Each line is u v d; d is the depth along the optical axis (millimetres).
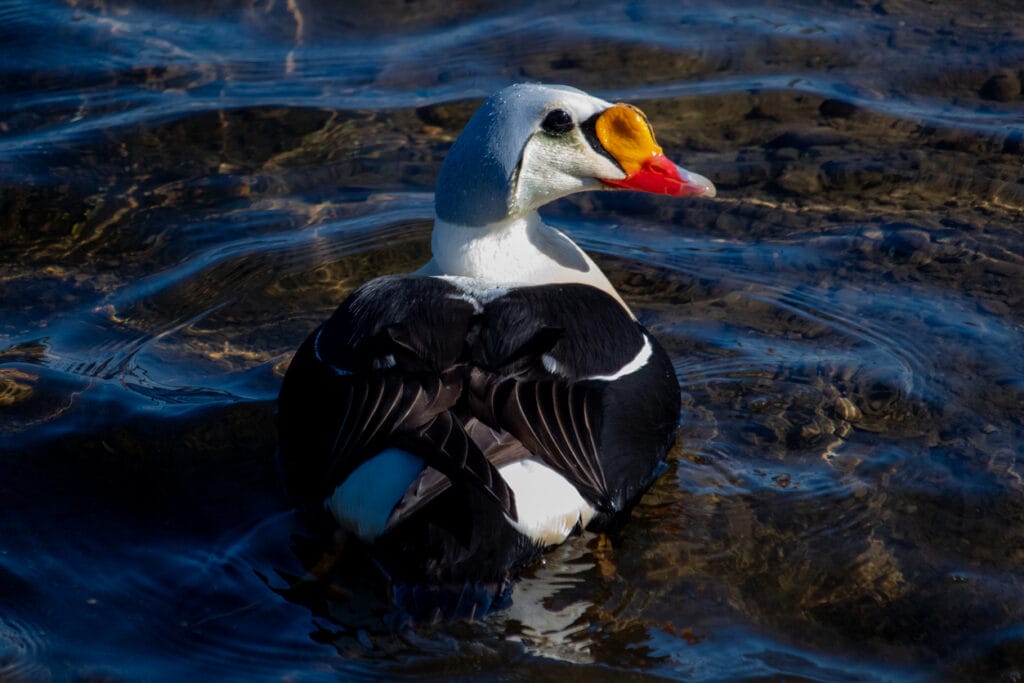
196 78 13188
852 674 6309
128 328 9609
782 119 12320
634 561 7168
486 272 7895
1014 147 11727
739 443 8281
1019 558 7156
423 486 6188
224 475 7984
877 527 7441
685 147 11922
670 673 6316
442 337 6879
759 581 7027
